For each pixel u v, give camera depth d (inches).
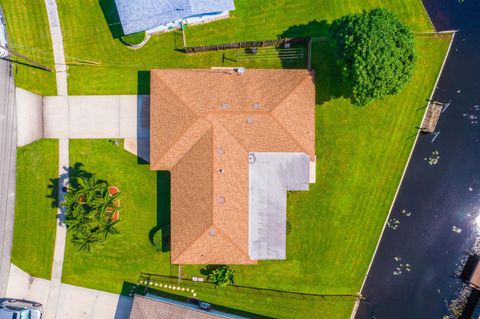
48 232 1531.7
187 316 1451.8
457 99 1539.1
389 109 1514.5
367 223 1533.0
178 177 1401.3
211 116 1353.3
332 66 1498.5
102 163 1524.4
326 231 1526.8
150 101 1416.1
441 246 1561.3
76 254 1537.9
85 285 1547.7
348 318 1546.5
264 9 1503.4
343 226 1526.8
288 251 1528.1
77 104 1519.4
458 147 1553.9
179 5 1393.9
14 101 1519.4
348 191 1520.7
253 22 1507.1
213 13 1457.9
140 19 1413.6
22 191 1524.4
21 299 1539.1
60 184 1524.4
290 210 1518.2
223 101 1368.1
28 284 1544.0
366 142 1515.7
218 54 1508.4
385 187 1530.5
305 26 1502.2
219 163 1358.3
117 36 1508.4
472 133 1545.3
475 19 1536.7
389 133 1518.2
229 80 1393.9
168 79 1393.9
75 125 1519.4
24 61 1513.3
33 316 1497.3
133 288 1544.0
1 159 1518.2
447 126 1545.3
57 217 1530.5
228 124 1365.7
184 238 1384.1
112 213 1419.8
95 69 1514.5
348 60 1294.3
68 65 1513.3
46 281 1544.0
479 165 1551.4
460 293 1557.6
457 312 1555.1
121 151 1523.1
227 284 1533.0
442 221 1560.0
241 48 1499.8
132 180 1523.1
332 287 1540.4
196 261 1398.9
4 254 1535.4
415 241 1561.3
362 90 1295.5
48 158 1520.7
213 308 1540.4
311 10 1502.2
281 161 1429.6
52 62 1512.1
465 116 1542.8
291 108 1385.3
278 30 1507.1
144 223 1526.8
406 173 1540.4
